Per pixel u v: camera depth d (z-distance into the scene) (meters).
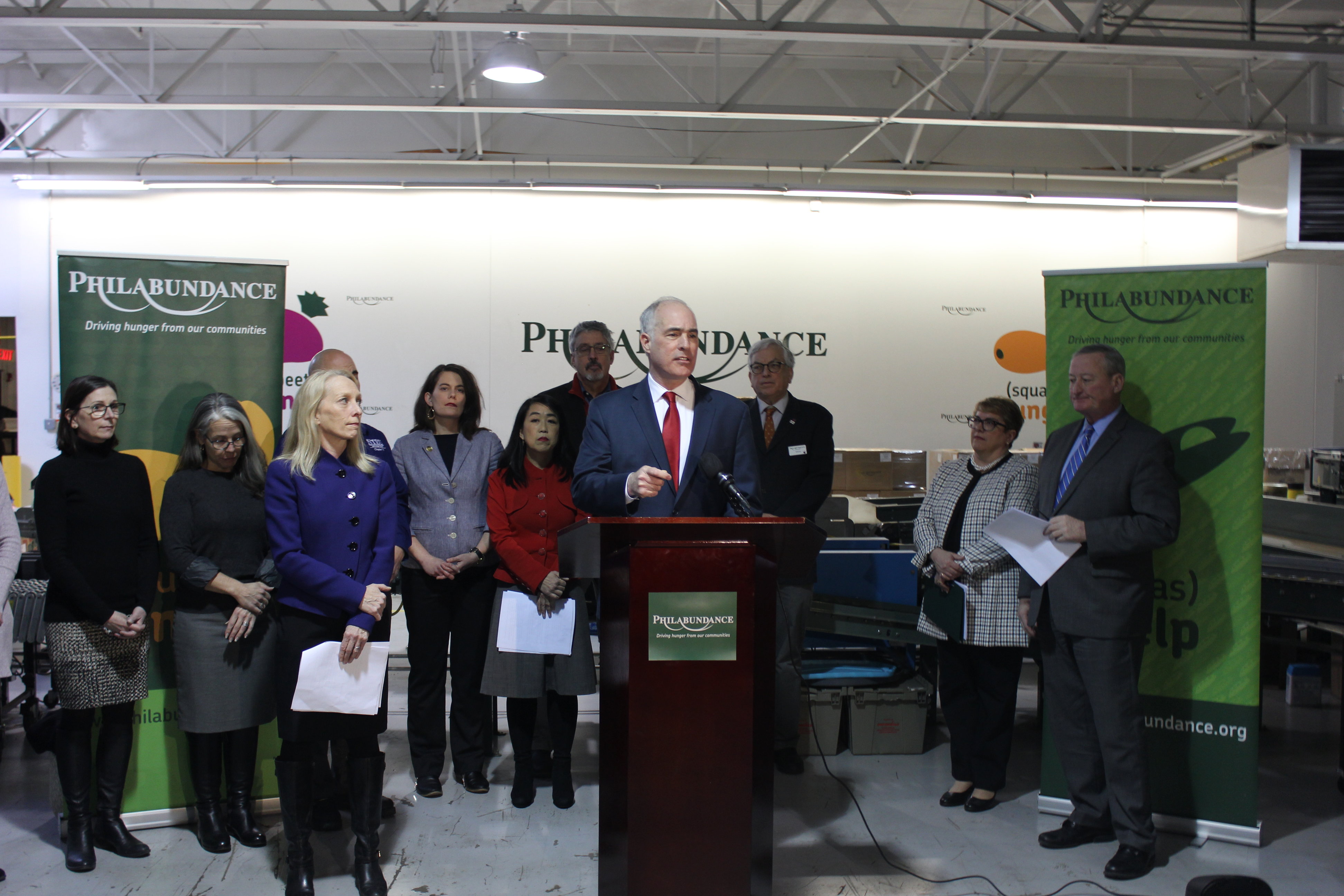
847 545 4.52
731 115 6.52
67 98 6.25
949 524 3.55
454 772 3.90
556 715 3.51
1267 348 8.56
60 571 2.89
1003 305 8.38
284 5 7.02
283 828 3.22
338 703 2.61
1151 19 5.80
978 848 3.13
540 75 5.28
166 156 7.79
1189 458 3.24
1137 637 2.97
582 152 8.25
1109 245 8.45
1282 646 5.46
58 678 2.95
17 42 7.67
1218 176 8.58
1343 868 3.01
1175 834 3.28
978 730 3.52
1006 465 3.52
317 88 8.12
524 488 3.48
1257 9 7.05
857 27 5.12
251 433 3.12
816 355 8.27
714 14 7.51
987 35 5.18
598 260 8.11
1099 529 2.91
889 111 6.57
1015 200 8.29
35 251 7.78
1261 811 3.53
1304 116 8.48
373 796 2.74
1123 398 3.32
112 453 3.05
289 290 7.90
